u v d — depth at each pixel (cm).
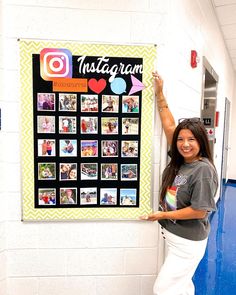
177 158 141
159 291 140
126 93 155
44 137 154
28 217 158
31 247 162
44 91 151
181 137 134
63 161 156
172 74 158
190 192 131
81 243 164
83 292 168
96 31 151
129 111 156
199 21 224
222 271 232
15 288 164
